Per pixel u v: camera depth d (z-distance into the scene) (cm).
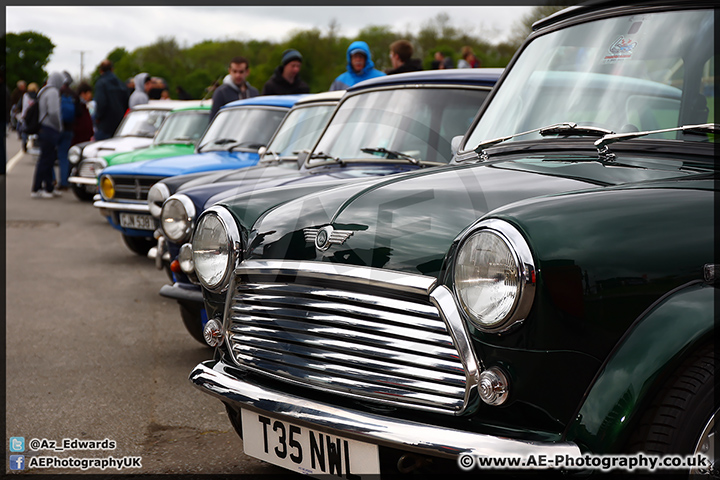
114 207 766
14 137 4016
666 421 189
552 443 193
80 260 816
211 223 279
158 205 521
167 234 427
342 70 7162
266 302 248
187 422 363
